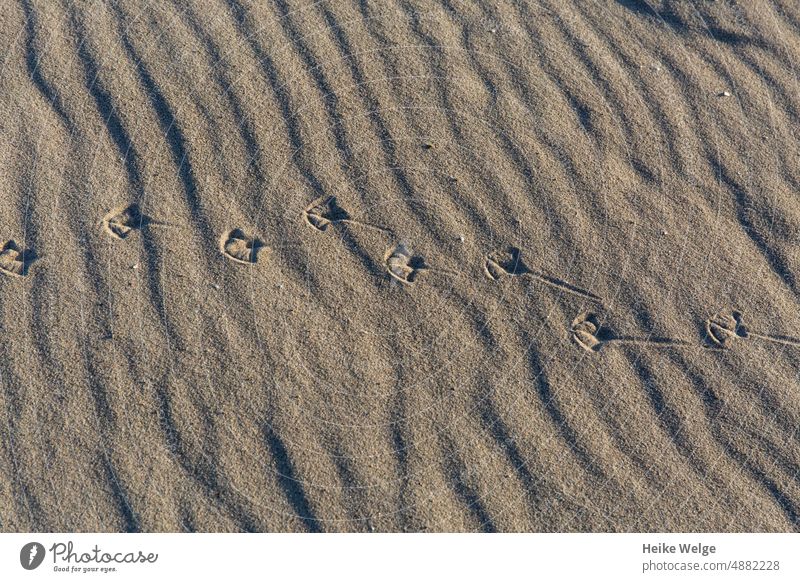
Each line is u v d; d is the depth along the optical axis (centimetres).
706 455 237
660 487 232
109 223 262
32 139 273
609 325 252
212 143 275
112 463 230
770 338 252
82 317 247
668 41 296
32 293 250
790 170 275
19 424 234
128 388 239
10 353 242
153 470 229
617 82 288
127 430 234
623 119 281
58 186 266
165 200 266
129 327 246
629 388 244
